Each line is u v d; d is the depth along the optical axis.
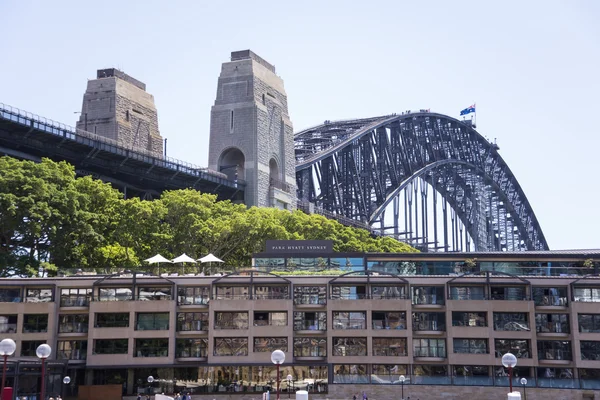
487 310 121.56
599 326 120.50
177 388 120.69
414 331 122.00
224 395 119.81
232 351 120.94
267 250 133.62
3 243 141.12
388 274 123.56
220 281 122.75
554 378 118.38
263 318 122.06
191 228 158.62
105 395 115.50
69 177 148.62
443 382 118.75
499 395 117.25
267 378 121.38
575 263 128.12
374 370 121.50
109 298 121.44
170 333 120.12
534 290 122.88
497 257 127.88
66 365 114.44
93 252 147.00
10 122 154.12
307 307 122.81
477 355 120.31
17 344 118.25
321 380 121.50
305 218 188.88
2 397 68.88
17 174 137.75
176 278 123.12
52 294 120.88
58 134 164.25
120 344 119.69
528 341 121.12
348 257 129.12
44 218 137.38
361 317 122.62
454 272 127.00
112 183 190.00
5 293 120.38
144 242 155.50
